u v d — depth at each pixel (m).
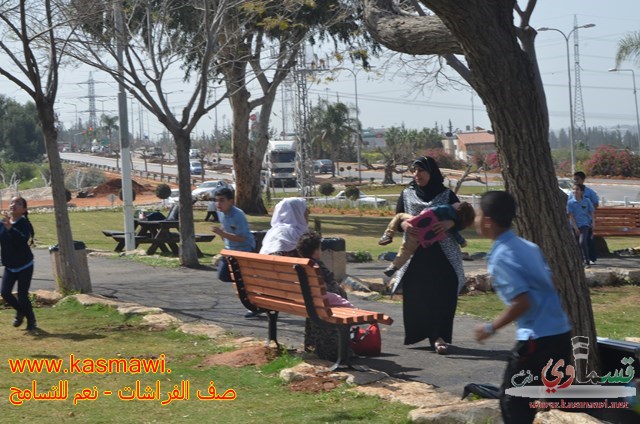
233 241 9.97
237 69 19.89
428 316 8.16
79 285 12.11
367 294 12.15
